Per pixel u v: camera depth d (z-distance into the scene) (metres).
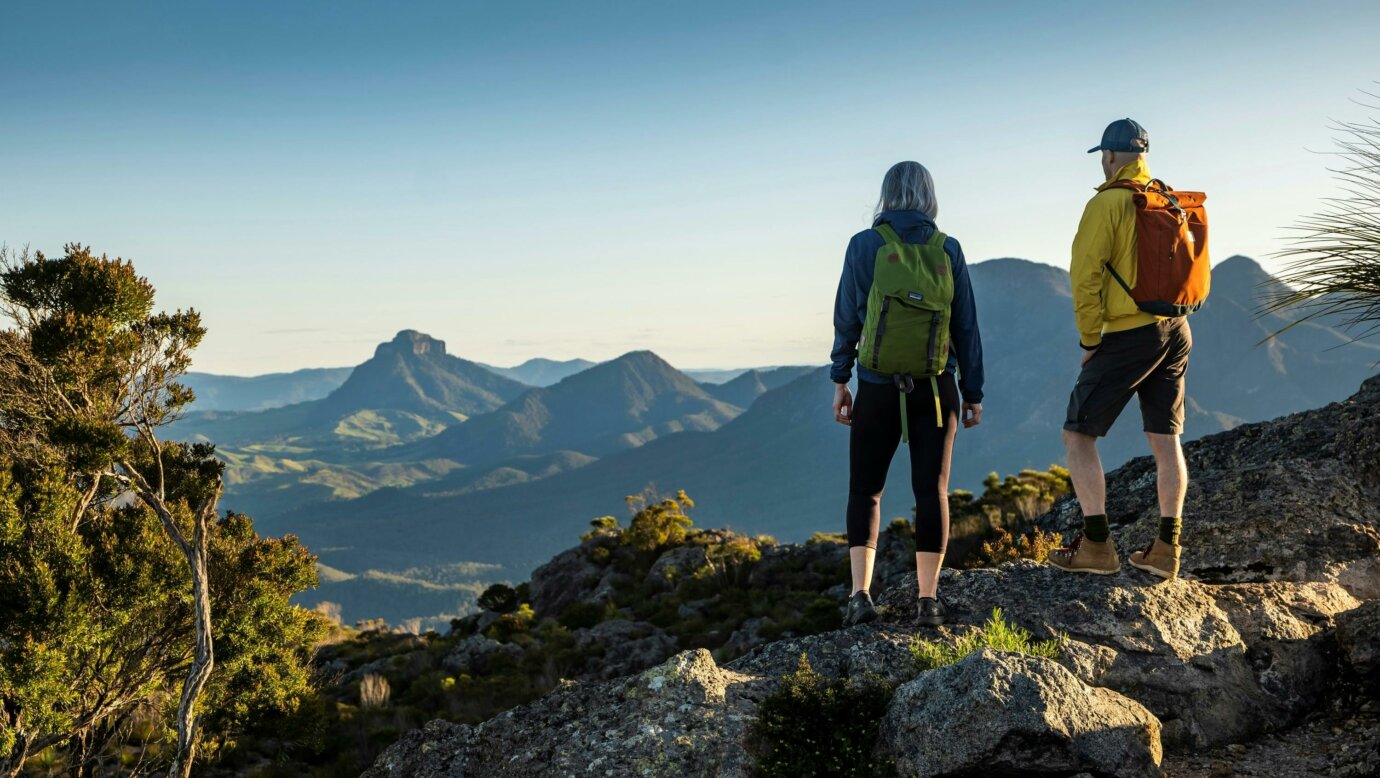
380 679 30.27
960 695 3.65
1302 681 4.43
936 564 4.57
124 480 16.25
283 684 19.61
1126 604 4.57
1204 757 4.04
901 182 4.40
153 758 18.17
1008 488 19.66
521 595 44.78
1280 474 5.79
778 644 4.74
